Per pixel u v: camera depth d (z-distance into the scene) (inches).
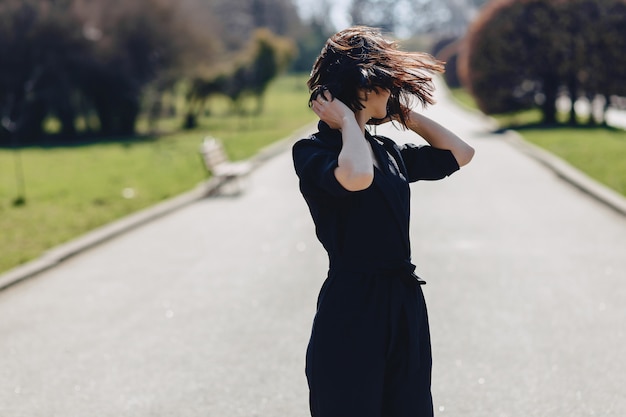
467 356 193.0
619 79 1002.7
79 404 172.1
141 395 175.5
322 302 101.4
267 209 440.8
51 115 1417.3
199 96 1464.1
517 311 230.2
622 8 991.0
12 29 1204.5
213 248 337.4
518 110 1072.8
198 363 194.2
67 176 637.9
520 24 1030.4
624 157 614.2
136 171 661.9
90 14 1272.1
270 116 1632.6
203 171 645.3
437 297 247.3
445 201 446.3
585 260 294.8
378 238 99.0
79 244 344.8
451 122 1195.3
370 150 102.3
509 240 335.6
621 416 156.7
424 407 102.2
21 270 297.6
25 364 199.2
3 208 467.2
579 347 197.8
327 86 100.2
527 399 166.1
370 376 99.0
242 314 234.8
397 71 100.5
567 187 492.1
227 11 3282.5
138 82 1326.3
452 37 3255.4
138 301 255.4
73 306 252.4
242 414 163.0
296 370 186.9
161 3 1337.4
